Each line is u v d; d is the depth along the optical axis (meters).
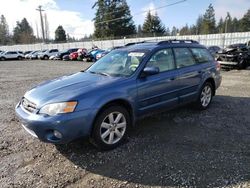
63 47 53.91
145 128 4.85
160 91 4.65
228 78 11.29
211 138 4.35
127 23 71.19
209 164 3.48
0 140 4.46
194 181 3.10
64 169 3.46
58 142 3.52
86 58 29.84
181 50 5.34
